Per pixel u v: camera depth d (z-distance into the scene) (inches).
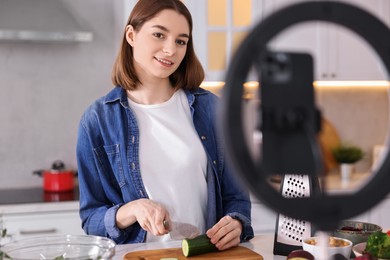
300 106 17.8
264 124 17.9
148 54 68.6
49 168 141.1
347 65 140.2
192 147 73.2
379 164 18.1
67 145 142.3
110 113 73.2
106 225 68.7
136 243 68.7
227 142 17.0
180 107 75.5
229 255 61.2
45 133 140.7
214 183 74.1
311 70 17.9
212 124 76.0
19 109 139.0
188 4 130.3
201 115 75.7
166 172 72.1
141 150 72.4
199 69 77.0
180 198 71.9
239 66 16.8
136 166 71.9
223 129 17.0
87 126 73.0
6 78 137.9
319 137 18.3
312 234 60.9
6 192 131.0
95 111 73.3
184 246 61.2
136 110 74.0
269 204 17.4
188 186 72.4
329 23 17.2
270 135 17.9
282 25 16.7
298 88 17.8
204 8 130.8
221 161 75.3
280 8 16.8
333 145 154.7
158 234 63.4
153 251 62.8
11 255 48.1
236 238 64.8
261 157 17.9
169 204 71.8
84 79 142.6
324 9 16.9
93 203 73.0
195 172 73.1
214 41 132.3
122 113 73.4
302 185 56.9
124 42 73.0
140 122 73.5
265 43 16.7
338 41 139.0
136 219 67.6
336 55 139.3
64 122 141.8
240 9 133.4
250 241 69.7
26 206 115.9
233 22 133.0
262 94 17.8
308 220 17.6
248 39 16.7
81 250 49.5
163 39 68.0
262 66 17.6
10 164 138.9
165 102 74.8
